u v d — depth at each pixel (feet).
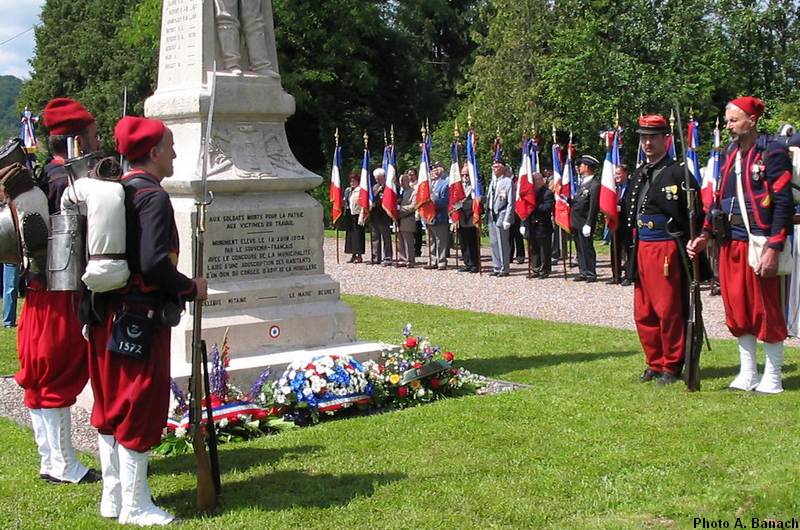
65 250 17.72
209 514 17.78
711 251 50.08
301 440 22.61
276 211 28.60
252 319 27.35
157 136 17.51
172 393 24.13
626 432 22.17
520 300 50.37
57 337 20.06
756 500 17.28
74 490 19.74
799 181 25.77
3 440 23.88
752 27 106.22
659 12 100.53
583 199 57.93
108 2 159.33
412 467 20.07
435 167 68.03
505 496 18.08
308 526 16.98
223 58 28.78
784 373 28.45
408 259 69.56
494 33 116.37
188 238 27.35
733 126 25.75
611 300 49.65
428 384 26.86
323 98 128.77
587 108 97.04
